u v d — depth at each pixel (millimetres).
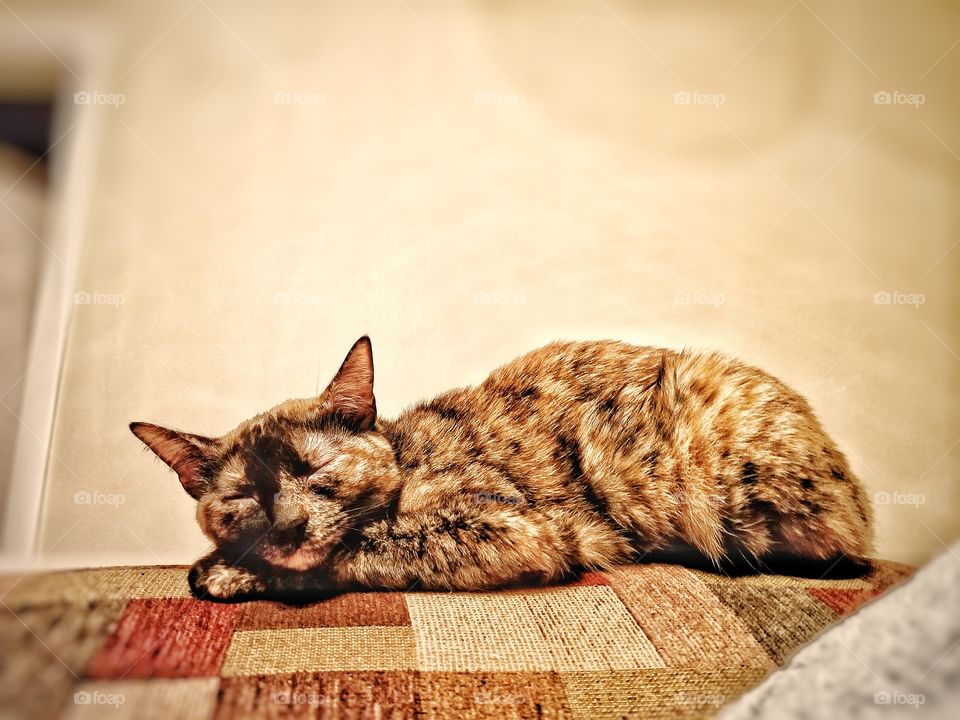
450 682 401
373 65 523
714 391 502
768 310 515
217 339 500
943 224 527
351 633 427
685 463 492
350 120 520
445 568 463
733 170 525
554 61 527
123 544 477
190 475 483
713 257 518
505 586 461
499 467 486
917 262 524
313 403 494
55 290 501
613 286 514
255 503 472
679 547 484
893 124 533
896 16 535
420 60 524
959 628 342
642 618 439
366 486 477
